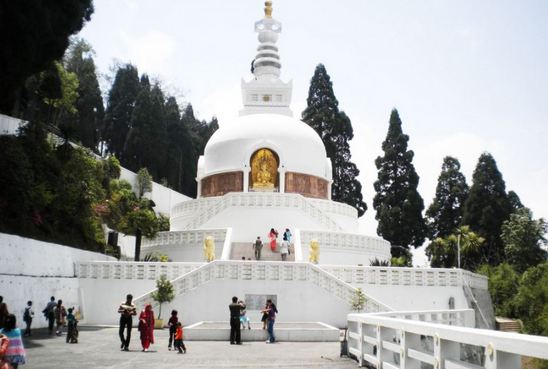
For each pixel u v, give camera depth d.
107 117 75.75
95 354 16.30
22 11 25.52
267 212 37.28
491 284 51.81
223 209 37.81
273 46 56.81
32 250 24.55
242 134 45.78
